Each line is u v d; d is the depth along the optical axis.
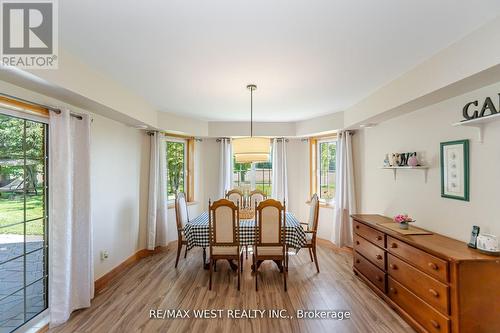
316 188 5.09
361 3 1.48
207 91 3.18
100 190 3.16
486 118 1.82
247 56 2.19
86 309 2.53
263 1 1.46
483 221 2.05
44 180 2.34
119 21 1.66
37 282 2.27
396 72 2.56
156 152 4.27
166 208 4.41
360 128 4.09
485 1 1.47
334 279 3.22
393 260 2.53
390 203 3.32
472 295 1.79
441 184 2.48
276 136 5.13
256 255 3.02
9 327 2.02
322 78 2.72
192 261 3.89
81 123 2.60
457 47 1.93
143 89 3.10
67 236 2.32
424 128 2.73
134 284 3.09
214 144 5.31
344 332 2.16
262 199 4.59
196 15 1.59
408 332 2.16
